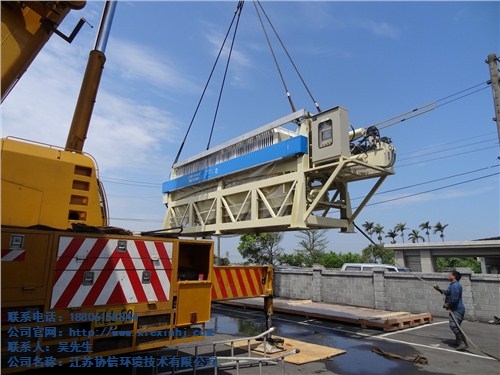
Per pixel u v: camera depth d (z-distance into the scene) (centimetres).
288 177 695
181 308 495
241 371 580
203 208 897
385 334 902
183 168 995
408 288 1215
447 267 5488
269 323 712
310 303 1415
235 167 802
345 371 594
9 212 432
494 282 1062
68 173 484
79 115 648
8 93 454
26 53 453
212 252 550
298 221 655
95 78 668
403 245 3634
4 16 436
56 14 478
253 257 3697
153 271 469
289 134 770
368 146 741
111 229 461
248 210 768
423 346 775
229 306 1447
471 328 974
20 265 358
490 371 600
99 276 415
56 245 386
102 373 532
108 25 696
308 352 693
